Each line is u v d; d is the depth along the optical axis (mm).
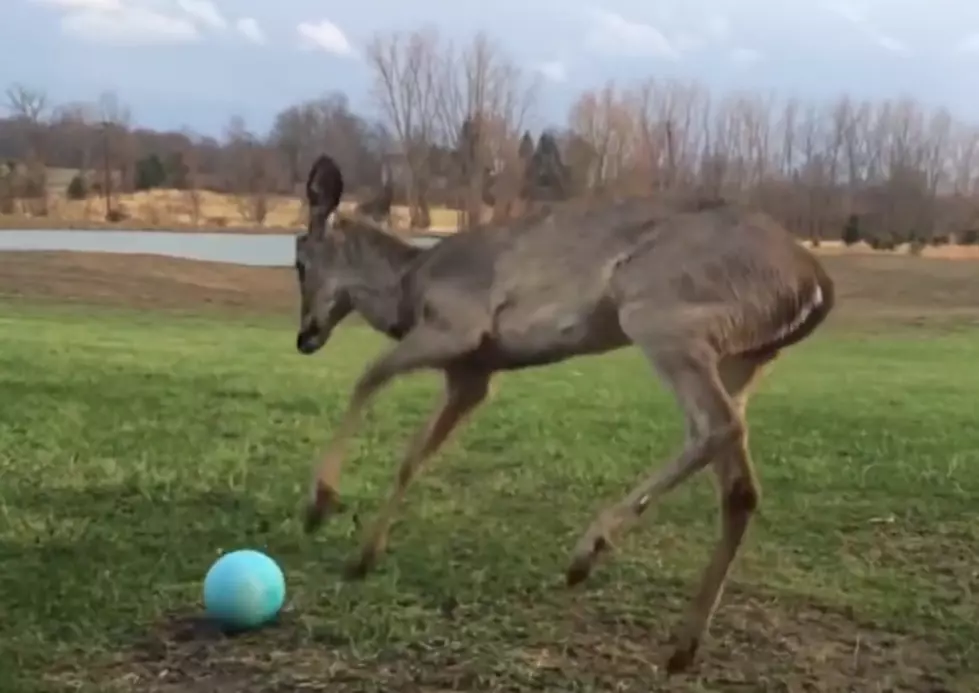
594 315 5035
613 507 4695
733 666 5277
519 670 5113
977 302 23656
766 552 7094
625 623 5750
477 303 5250
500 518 7645
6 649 5164
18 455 8766
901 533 7648
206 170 35688
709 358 4770
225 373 13648
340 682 4961
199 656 5199
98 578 6125
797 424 11484
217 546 6766
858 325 21328
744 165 28312
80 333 17250
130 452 9031
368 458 9227
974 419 12070
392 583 6168
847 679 5199
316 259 6062
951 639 5730
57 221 33906
